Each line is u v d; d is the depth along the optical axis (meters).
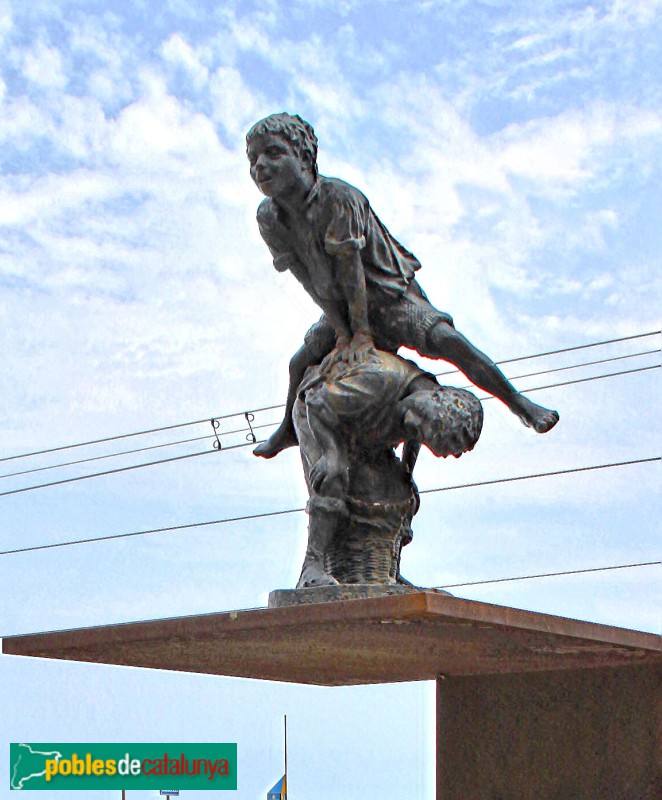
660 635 6.37
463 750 7.31
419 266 6.70
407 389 6.32
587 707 6.99
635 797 6.77
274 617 5.54
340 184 6.41
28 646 6.13
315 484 6.27
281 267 6.65
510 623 5.52
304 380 6.57
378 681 7.72
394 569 6.45
